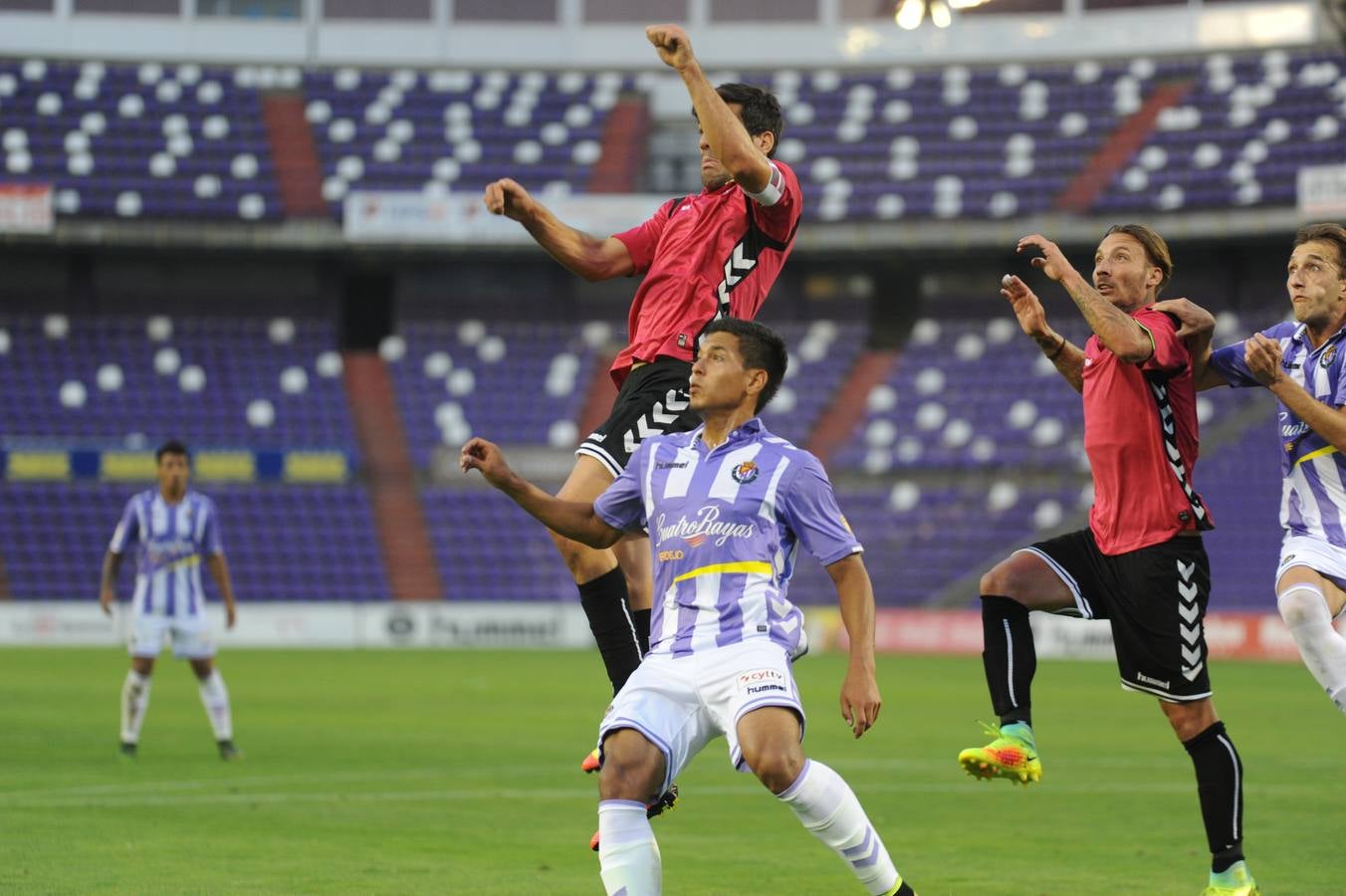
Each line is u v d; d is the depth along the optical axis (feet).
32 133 335.06
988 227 314.55
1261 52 341.21
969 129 340.18
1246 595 276.00
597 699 180.14
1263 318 321.52
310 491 307.58
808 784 52.80
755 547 54.95
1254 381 68.44
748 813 97.25
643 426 62.39
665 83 355.97
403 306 343.46
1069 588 66.85
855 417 317.63
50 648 266.77
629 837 52.95
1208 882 72.02
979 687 200.95
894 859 80.33
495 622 285.23
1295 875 75.00
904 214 326.03
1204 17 344.69
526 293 345.92
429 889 70.33
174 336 331.77
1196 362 67.51
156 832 86.12
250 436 314.55
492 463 55.42
